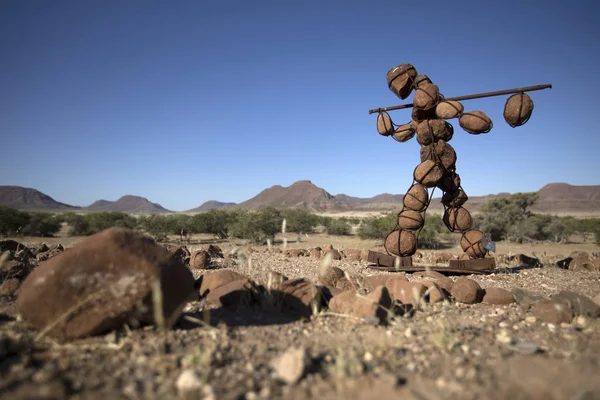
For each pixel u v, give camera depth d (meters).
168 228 25.05
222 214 27.52
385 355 2.88
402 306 4.44
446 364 2.73
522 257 10.86
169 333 3.11
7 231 23.72
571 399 2.23
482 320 4.09
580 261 9.66
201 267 8.10
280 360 2.53
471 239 8.12
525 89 6.93
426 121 7.79
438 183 8.17
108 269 2.98
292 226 32.62
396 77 7.90
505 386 2.40
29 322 3.08
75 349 2.72
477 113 7.18
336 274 5.59
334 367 2.54
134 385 2.21
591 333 3.67
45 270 3.02
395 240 7.86
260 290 4.31
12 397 2.00
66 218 27.83
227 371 2.50
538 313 4.21
